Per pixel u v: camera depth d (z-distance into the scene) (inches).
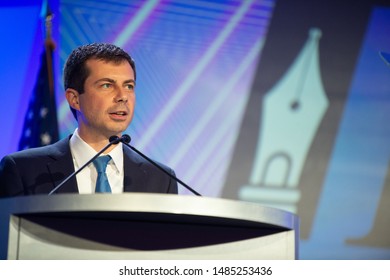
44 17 285.7
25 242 103.8
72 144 160.7
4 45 282.7
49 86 278.8
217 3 312.3
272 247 116.0
